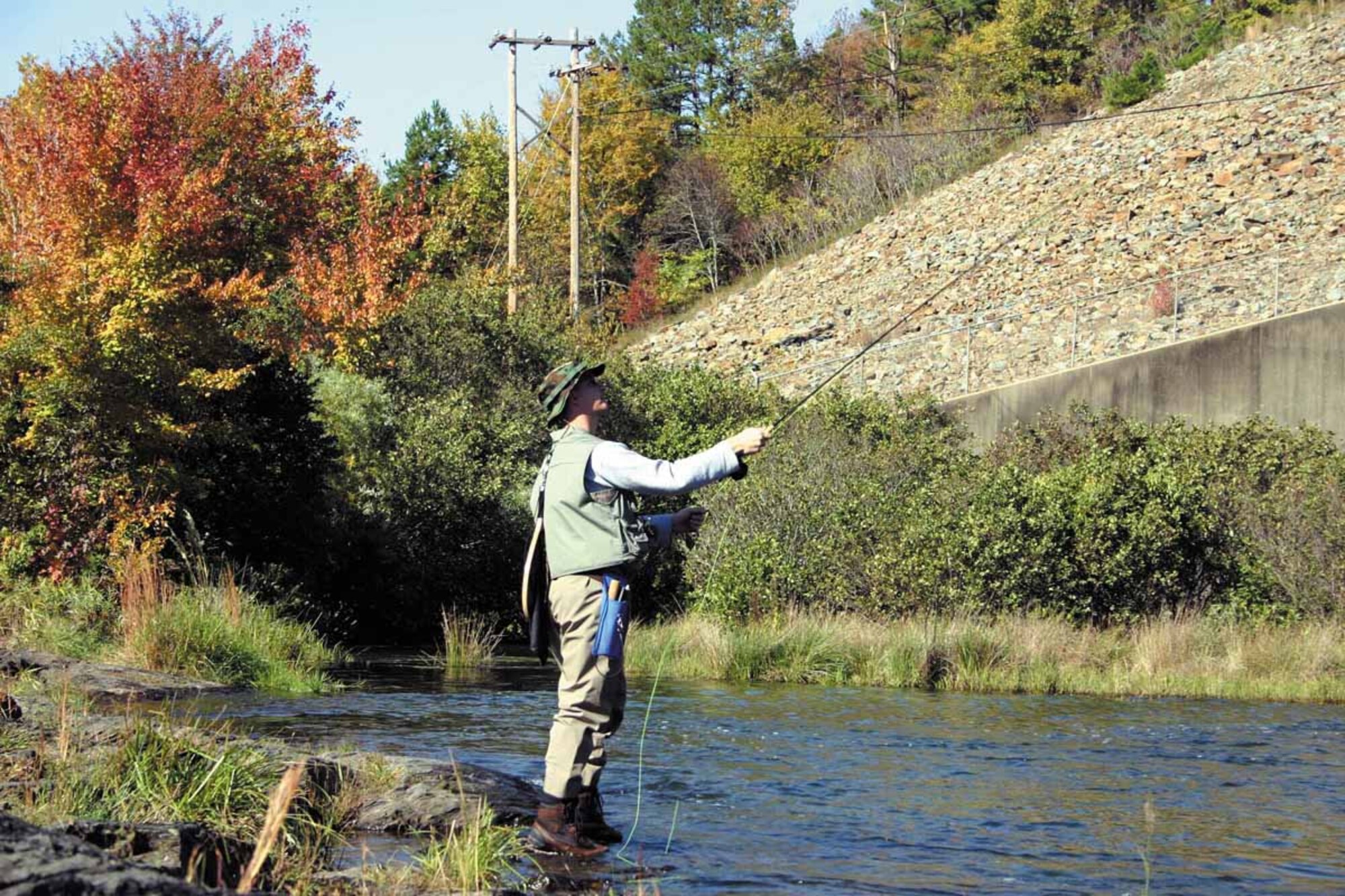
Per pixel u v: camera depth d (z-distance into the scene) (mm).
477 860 4148
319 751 6066
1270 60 44812
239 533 18141
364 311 20984
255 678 11164
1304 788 6414
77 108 17906
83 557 14281
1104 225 36625
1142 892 4219
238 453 18016
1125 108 46781
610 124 55344
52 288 14984
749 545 17000
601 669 4824
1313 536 15359
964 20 65062
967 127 50844
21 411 14945
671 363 36594
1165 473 16500
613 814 5445
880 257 42250
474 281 25609
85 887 2227
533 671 13828
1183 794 6191
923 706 10227
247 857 3924
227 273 20297
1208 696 11578
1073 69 53281
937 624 13789
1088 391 25172
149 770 4809
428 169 23922
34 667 9578
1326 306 23000
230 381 15734
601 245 54906
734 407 24594
